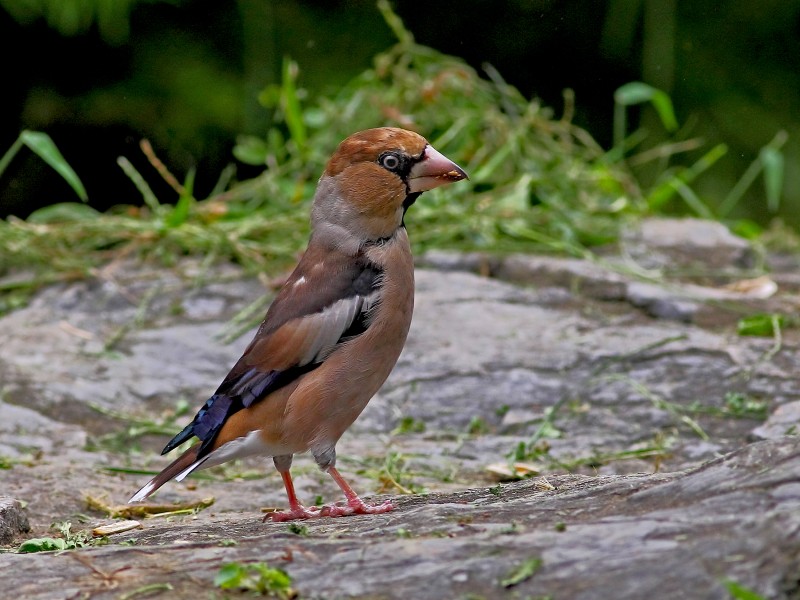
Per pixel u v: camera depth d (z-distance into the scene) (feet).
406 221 46.42
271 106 57.62
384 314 23.40
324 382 22.82
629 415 31.42
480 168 50.93
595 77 65.87
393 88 52.49
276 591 16.47
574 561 15.98
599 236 46.14
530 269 42.86
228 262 45.39
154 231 45.75
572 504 18.80
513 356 35.24
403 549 17.20
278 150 51.90
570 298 40.45
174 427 32.45
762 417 30.60
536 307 39.78
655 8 61.93
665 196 52.06
